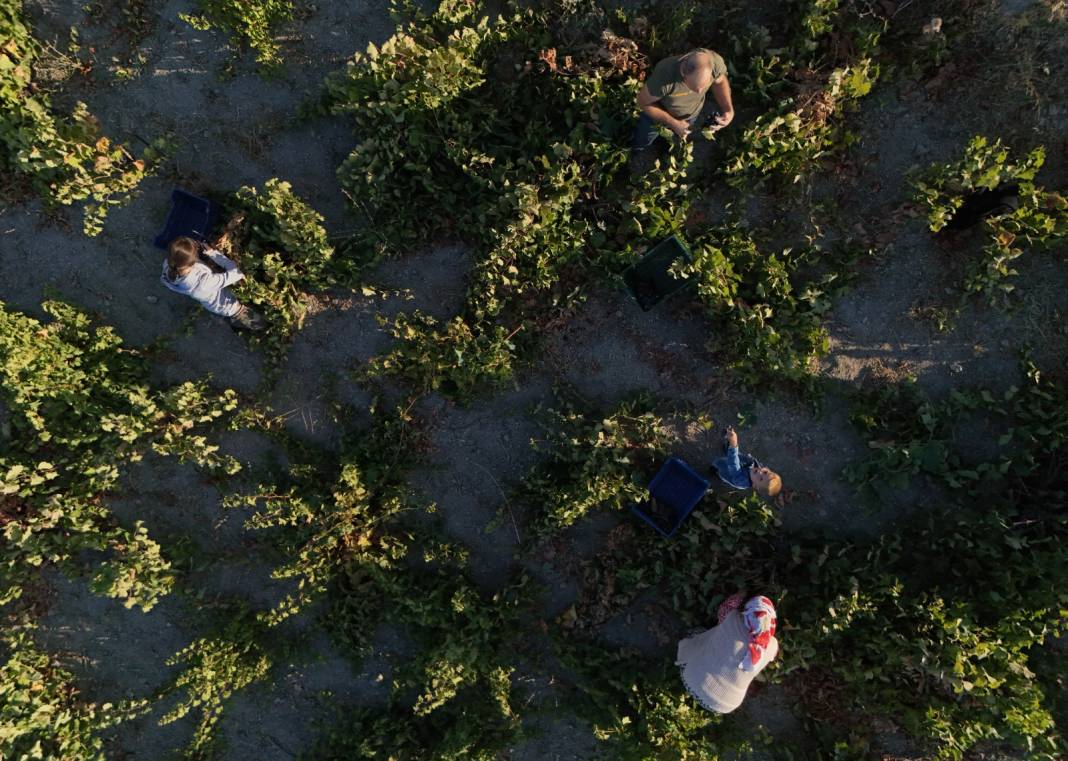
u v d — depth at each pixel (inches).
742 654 222.2
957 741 233.5
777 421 255.1
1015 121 238.1
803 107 231.9
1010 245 238.5
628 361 258.8
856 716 254.7
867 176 247.6
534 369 259.3
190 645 260.4
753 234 249.1
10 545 257.9
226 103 256.2
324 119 254.2
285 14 245.9
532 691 268.5
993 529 234.8
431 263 259.0
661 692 249.0
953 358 248.4
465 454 263.7
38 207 260.1
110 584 246.7
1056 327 242.4
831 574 243.1
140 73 254.7
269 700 275.6
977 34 235.5
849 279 246.1
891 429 247.6
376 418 261.4
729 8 243.9
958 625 226.1
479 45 238.5
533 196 224.4
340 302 262.7
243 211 252.5
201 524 270.4
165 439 250.1
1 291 263.3
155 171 257.8
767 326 238.7
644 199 234.4
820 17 227.6
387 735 268.5
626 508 257.1
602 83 239.1
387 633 272.1
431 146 241.0
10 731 258.2
